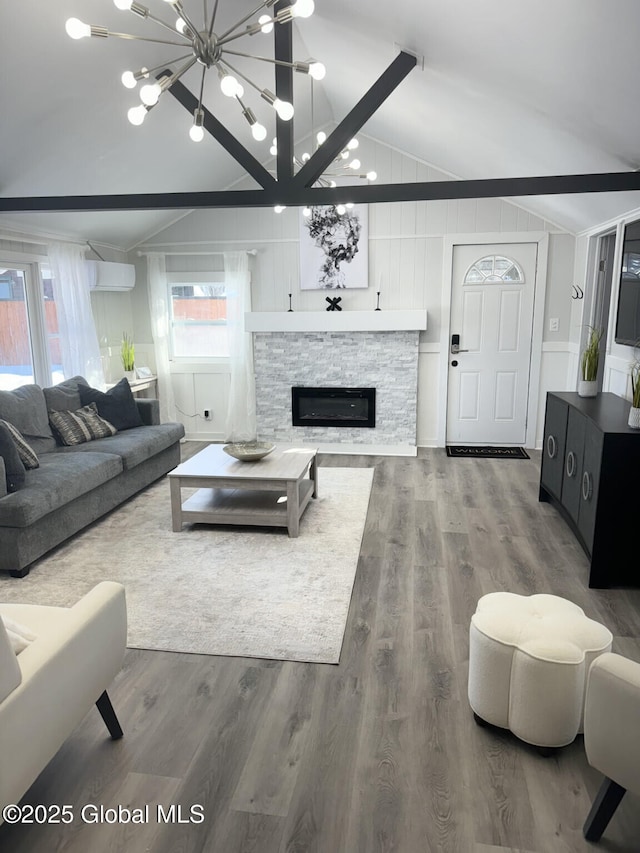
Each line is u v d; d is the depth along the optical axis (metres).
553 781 1.89
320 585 3.21
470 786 1.87
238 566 3.46
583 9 2.12
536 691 1.94
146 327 6.68
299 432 6.38
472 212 5.84
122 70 3.55
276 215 6.16
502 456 5.91
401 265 6.04
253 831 1.72
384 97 3.52
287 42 3.47
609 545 3.12
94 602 1.92
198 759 1.99
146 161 4.75
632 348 4.17
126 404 5.18
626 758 1.53
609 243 5.21
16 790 1.52
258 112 5.00
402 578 3.30
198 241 6.36
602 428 3.12
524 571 3.38
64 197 4.02
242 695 2.32
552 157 3.92
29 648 1.67
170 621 2.86
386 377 6.10
